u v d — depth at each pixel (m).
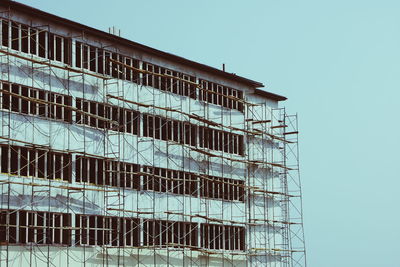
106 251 55.97
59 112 53.88
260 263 74.94
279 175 80.44
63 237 52.81
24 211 49.53
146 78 63.00
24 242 49.56
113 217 57.38
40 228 50.31
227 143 73.12
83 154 54.78
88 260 54.25
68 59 55.03
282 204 79.81
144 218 60.50
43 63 50.84
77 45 56.00
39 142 51.31
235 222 71.38
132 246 58.72
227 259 70.25
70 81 54.81
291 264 78.94
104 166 56.91
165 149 64.12
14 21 50.88
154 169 62.75
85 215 54.53
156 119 63.94
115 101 59.09
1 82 48.69
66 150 52.91
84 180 55.16
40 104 52.38
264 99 79.94
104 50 58.69
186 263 64.81
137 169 60.84
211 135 71.25
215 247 69.19
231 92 74.69
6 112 49.03
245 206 73.88
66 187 51.41
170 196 63.81
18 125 49.84
